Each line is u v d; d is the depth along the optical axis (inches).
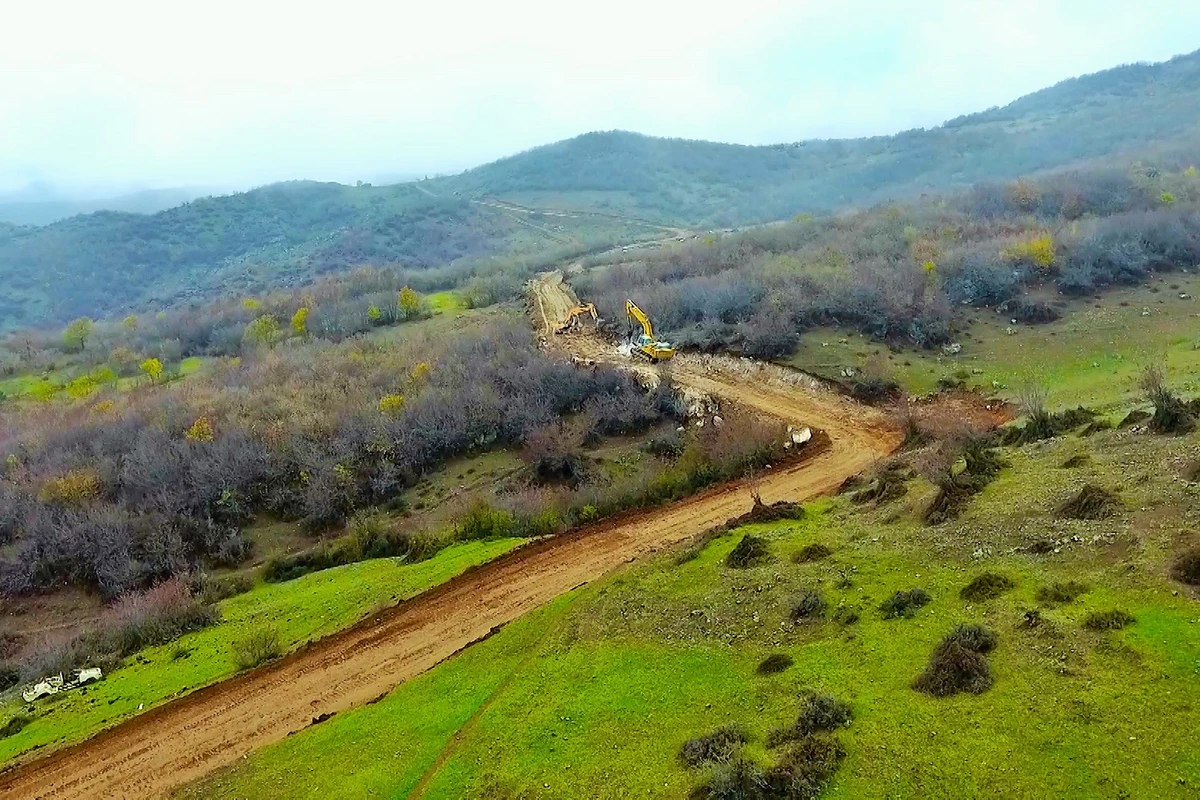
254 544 2132.1
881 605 847.7
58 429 2623.0
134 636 1486.2
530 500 1761.8
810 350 2443.4
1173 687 590.6
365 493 2269.9
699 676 848.3
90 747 1083.9
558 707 873.5
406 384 2731.3
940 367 2228.1
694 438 2114.9
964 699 652.1
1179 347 2036.2
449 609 1311.5
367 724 992.9
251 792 898.1
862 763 616.4
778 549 1111.6
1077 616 706.2
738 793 613.0
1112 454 1069.1
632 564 1278.3
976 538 932.0
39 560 2039.9
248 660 1230.9
